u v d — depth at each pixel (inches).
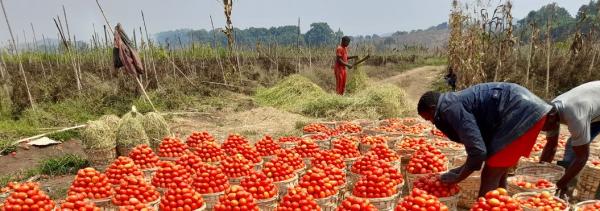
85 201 199.0
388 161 274.5
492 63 724.0
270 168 250.4
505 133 204.5
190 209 203.8
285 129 488.4
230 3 781.3
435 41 5816.9
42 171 335.9
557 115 240.4
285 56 1114.1
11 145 386.3
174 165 247.0
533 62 713.6
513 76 676.7
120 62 501.4
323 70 930.7
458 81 680.4
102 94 574.6
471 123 203.3
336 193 228.7
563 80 686.5
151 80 654.5
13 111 507.5
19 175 329.4
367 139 326.3
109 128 335.9
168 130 372.8
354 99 567.5
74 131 444.5
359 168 261.4
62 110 515.5
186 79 702.5
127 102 568.1
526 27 770.8
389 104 551.8
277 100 627.5
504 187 243.6
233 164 256.7
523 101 203.5
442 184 225.5
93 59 813.2
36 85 578.6
